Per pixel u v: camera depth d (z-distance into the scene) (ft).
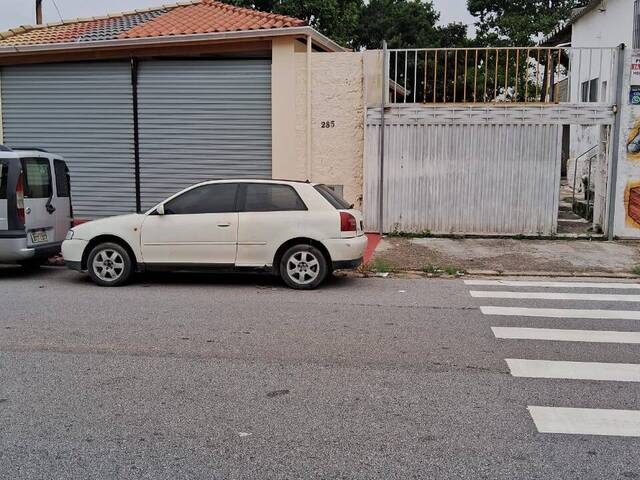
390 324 23.27
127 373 17.74
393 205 44.14
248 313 24.88
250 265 29.58
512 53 72.02
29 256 31.76
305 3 86.53
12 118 49.78
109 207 49.34
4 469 12.29
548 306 26.48
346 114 45.83
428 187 43.68
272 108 46.26
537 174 42.75
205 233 29.48
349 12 94.07
